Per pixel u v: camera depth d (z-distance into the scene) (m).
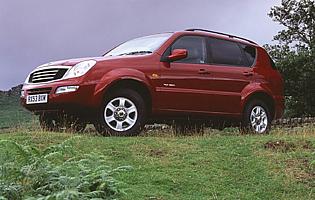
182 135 10.05
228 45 10.64
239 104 10.45
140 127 9.16
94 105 8.79
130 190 6.34
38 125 10.51
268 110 11.00
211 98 10.02
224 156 7.88
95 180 5.12
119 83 9.02
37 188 4.91
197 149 8.17
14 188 4.79
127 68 9.09
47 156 5.16
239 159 7.79
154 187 6.60
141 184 6.65
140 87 9.23
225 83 10.26
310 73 26.94
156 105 9.36
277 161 7.73
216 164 7.55
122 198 6.09
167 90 9.45
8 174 4.95
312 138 8.95
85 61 8.95
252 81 10.73
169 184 6.74
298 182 7.08
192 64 9.88
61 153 5.64
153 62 9.40
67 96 8.70
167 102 9.47
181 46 9.88
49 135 8.48
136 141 8.29
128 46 10.15
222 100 10.19
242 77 10.57
